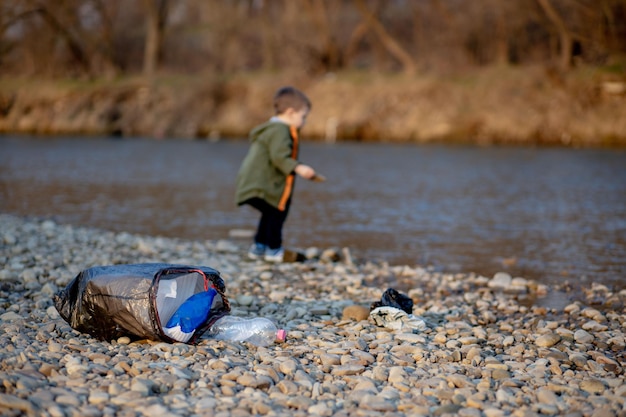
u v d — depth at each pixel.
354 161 22.12
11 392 4.05
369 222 11.85
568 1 30.25
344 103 32.44
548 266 8.73
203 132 35.06
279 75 36.66
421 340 5.45
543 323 6.12
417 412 4.08
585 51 31.00
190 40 44.75
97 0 41.75
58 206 13.45
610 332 5.86
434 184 16.67
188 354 4.92
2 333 5.30
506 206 13.41
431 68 35.25
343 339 5.52
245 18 42.03
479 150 25.78
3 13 40.00
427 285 7.72
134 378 4.35
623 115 27.56
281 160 8.36
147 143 30.62
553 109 28.61
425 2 37.19
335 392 4.38
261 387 4.40
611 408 4.14
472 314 6.50
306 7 37.31
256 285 7.45
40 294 6.62
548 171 19.02
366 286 7.61
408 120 30.95
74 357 4.66
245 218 12.31
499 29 33.91
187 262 8.45
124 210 13.08
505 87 29.98
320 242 10.23
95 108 36.84
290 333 5.55
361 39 42.12
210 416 3.91
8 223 11.01
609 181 16.94
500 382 4.60
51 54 42.12
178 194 15.27
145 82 37.75
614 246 9.87
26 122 36.72
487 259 9.14
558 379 4.68
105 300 5.14
